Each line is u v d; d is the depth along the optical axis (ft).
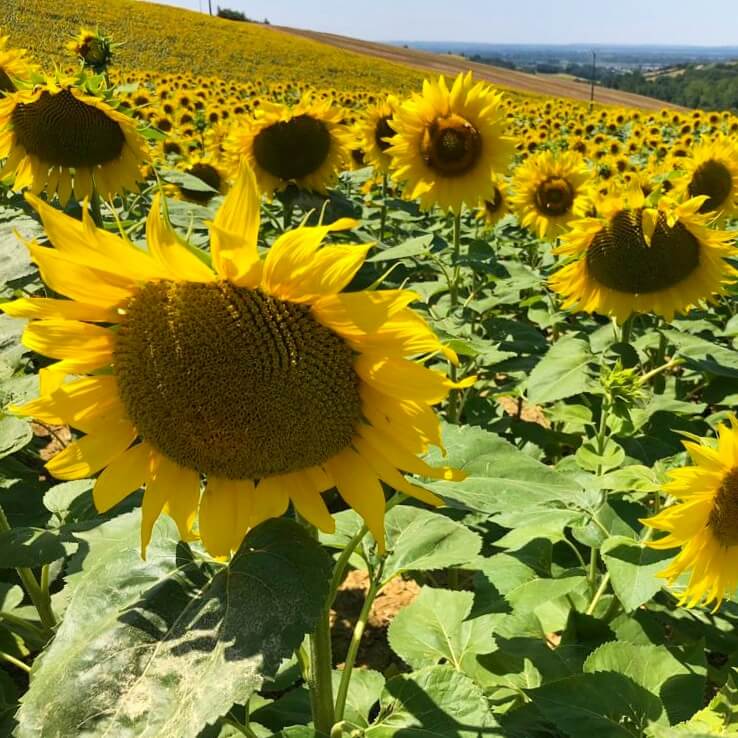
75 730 1.31
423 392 1.40
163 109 11.23
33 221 3.42
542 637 2.33
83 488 2.36
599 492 2.28
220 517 1.54
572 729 1.71
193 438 1.47
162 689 1.34
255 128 5.61
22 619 2.40
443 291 4.44
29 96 3.75
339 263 1.34
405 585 3.61
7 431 1.97
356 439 1.53
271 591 1.44
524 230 6.98
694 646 2.30
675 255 3.66
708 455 1.88
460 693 1.82
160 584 1.53
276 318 1.43
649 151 11.03
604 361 3.05
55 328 1.48
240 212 1.32
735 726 1.32
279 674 2.43
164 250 1.32
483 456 1.81
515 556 2.41
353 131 6.73
